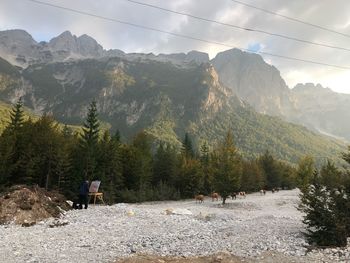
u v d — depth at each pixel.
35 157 51.00
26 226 21.03
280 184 120.94
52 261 13.04
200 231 20.59
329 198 17.06
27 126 56.16
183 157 90.81
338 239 15.66
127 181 67.94
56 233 18.97
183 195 75.94
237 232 19.08
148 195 63.72
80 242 16.83
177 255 14.33
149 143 83.06
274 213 38.56
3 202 22.80
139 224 23.16
